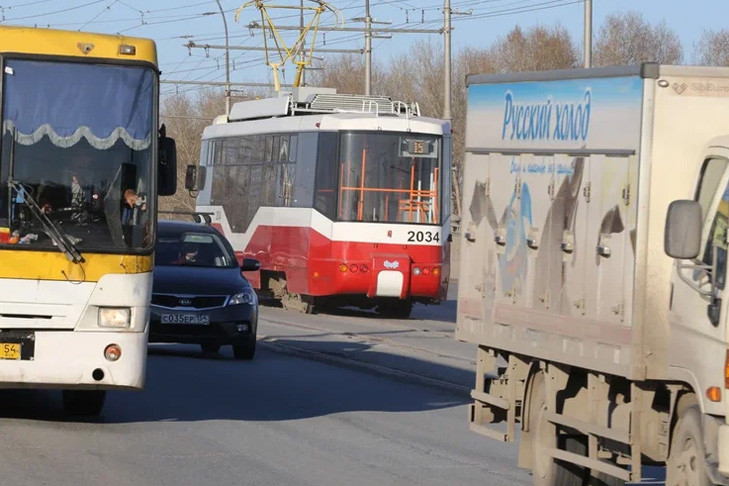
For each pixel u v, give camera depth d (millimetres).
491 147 22562
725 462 15555
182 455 22625
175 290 38375
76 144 23938
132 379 23766
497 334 22125
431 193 59469
